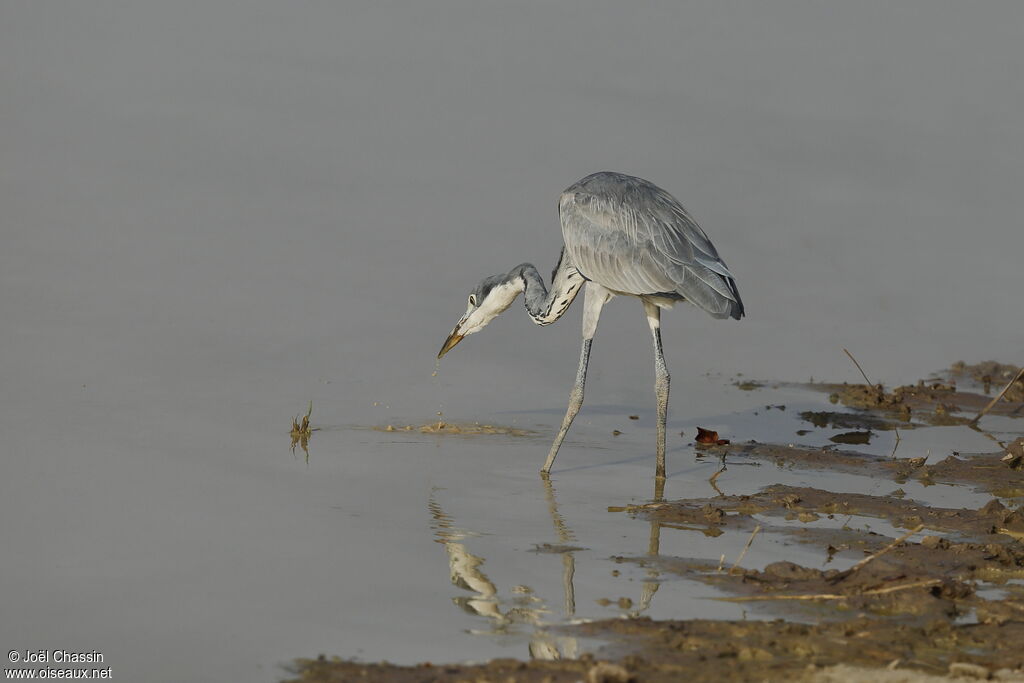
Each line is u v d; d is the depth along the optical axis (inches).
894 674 315.9
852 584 380.5
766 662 323.0
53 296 725.3
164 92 1117.1
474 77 1174.3
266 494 462.9
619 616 357.1
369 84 1152.2
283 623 348.2
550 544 421.4
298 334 706.8
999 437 599.5
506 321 765.9
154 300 737.6
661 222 513.3
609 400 648.4
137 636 337.7
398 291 783.7
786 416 631.8
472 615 357.1
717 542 427.5
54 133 1019.3
